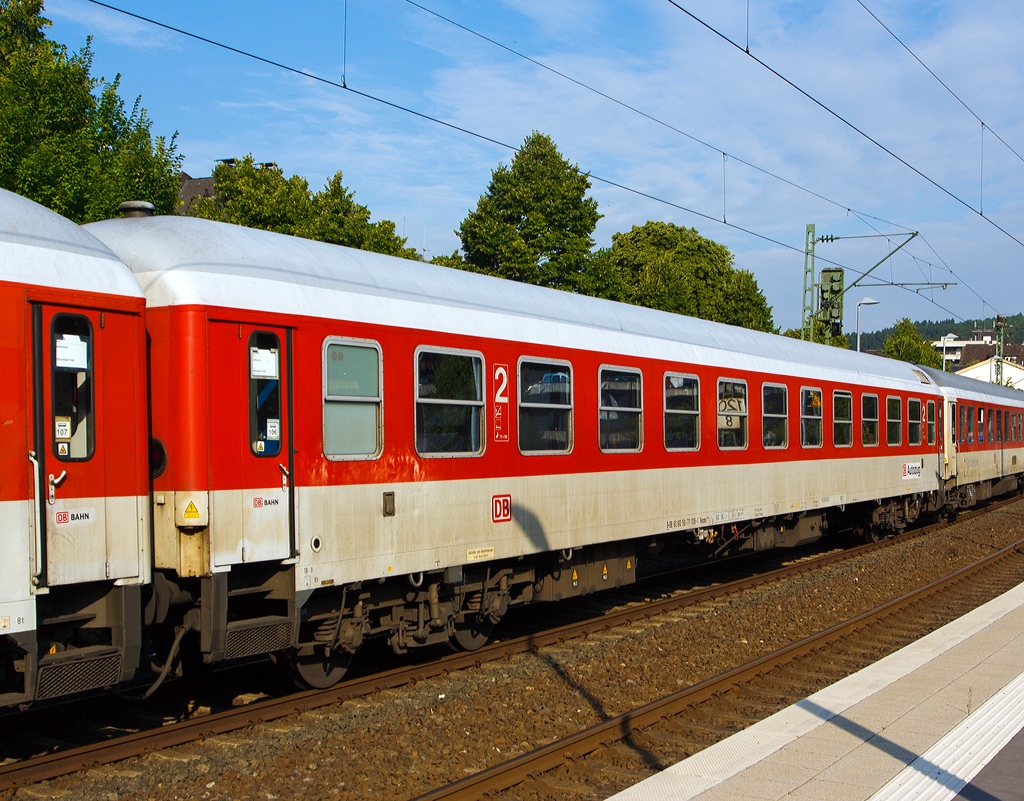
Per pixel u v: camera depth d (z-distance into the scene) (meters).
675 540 12.96
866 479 17.28
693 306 45.12
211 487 6.64
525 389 9.66
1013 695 7.42
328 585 7.46
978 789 5.47
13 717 6.96
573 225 32.97
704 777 5.71
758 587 13.73
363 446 7.86
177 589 6.75
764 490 13.98
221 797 5.79
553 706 7.76
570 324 10.47
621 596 13.30
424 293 8.67
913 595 12.48
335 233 23.59
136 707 7.72
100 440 6.14
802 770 5.79
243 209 23.31
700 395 12.56
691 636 10.41
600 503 10.69
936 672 8.20
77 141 14.66
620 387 11.12
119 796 5.75
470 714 7.45
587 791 5.89
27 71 15.45
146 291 6.78
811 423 15.41
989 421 25.14
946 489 21.81
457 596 9.15
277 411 7.15
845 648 9.96
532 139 33.66
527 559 10.20
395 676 8.30
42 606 5.97
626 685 8.45
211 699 8.09
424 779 6.15
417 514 8.31
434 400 8.53
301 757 6.44
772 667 8.86
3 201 5.97
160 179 15.46
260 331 7.05
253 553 6.89
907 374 19.91
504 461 9.34
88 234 6.43
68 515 5.94
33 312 5.83
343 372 7.68
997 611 11.14
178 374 6.62
